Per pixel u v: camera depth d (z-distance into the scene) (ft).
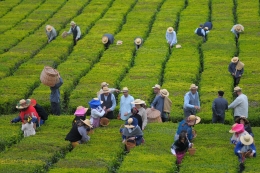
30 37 200.23
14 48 188.24
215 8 228.63
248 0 237.86
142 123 114.52
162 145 109.19
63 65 169.48
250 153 100.99
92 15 224.33
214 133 117.19
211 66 166.61
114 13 225.97
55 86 134.31
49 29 195.21
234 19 220.64
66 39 197.26
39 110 123.65
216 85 151.43
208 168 97.14
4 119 128.77
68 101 145.28
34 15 226.17
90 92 147.54
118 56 176.96
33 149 107.86
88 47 186.60
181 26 207.21
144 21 214.90
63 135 116.78
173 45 187.11
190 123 104.99
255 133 118.11
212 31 200.44
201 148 107.14
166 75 160.45
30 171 97.35
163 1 241.76
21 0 250.37
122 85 152.05
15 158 103.30
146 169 97.04
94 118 121.60
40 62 173.58
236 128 104.47
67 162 100.94
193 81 157.07
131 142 108.99
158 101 127.24
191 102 124.16
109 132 118.11
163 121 129.39
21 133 119.85
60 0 247.50
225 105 125.08
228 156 103.30
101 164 100.01
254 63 168.04
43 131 119.85
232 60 154.20
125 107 122.83
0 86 151.84
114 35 200.44
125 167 98.07
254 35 195.42
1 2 247.50
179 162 102.63
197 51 181.06
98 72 163.32
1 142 114.52
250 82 154.40
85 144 110.42
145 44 188.24
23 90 148.66
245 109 123.34
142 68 166.40
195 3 236.22
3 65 170.71
